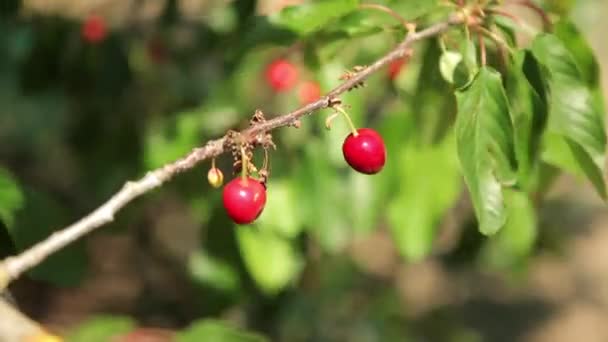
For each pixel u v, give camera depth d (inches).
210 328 28.3
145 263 65.0
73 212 53.9
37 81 45.5
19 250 31.3
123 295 65.8
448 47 32.7
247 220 29.0
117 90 45.1
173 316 60.6
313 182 38.0
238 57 34.9
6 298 28.2
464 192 47.8
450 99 34.0
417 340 61.7
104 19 45.3
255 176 30.9
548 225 50.1
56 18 45.4
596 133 31.1
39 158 66.0
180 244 63.6
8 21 45.2
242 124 39.2
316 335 53.1
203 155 28.4
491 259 47.2
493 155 29.9
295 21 33.0
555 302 81.6
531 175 33.6
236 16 40.6
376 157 29.9
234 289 39.6
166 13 45.3
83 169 52.5
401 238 37.1
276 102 39.5
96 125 46.9
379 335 56.1
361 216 37.9
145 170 39.3
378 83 37.7
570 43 32.8
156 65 46.3
